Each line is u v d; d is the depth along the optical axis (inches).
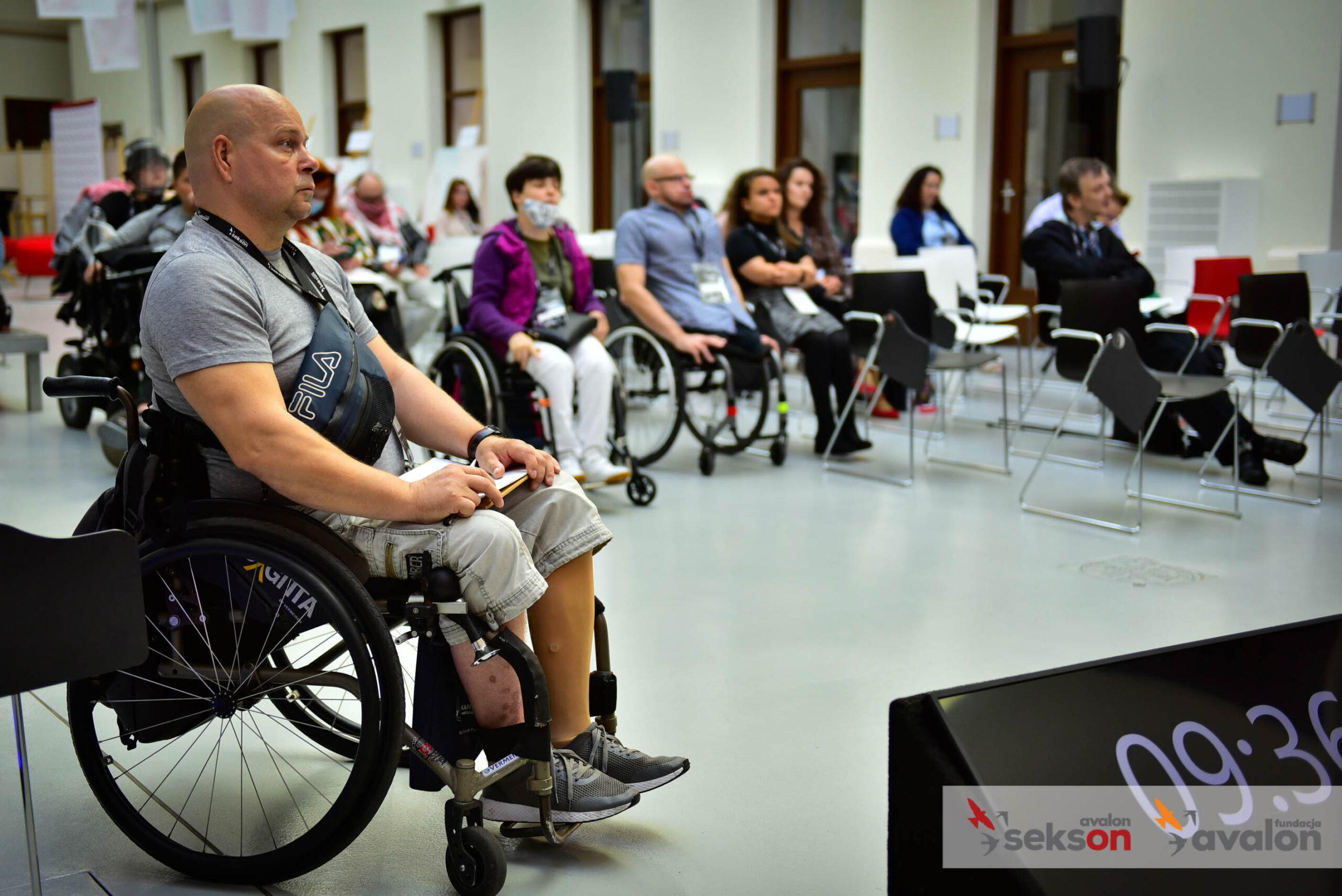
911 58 342.3
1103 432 207.5
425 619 72.3
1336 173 268.1
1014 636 120.7
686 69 402.6
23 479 188.5
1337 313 228.4
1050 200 271.3
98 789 75.1
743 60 385.1
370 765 69.2
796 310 216.1
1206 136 289.1
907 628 123.5
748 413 258.4
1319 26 266.8
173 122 647.1
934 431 235.9
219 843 77.4
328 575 69.8
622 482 188.7
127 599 61.5
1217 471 198.1
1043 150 331.6
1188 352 193.5
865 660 114.3
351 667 102.6
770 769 90.6
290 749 94.2
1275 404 251.1
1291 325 180.4
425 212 471.8
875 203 357.4
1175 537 158.4
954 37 332.5
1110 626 123.7
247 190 72.9
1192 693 57.2
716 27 391.2
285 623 74.5
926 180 292.5
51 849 77.9
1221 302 210.8
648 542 157.9
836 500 181.9
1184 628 123.0
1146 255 296.4
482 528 71.7
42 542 58.1
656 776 80.0
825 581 140.0
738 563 147.9
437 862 76.9
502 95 474.6
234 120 72.2
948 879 50.9
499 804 77.2
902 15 342.6
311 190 75.3
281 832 79.4
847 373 211.9
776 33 382.9
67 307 223.1
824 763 91.7
